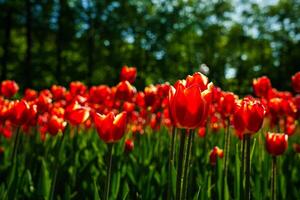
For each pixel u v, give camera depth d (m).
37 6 10.28
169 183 0.84
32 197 1.21
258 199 1.08
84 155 1.60
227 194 1.03
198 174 1.24
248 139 0.77
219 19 12.65
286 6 13.08
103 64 11.30
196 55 12.77
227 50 13.20
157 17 11.70
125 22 11.35
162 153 1.56
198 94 0.60
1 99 1.68
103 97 1.76
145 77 11.53
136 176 1.34
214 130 1.95
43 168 1.15
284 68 13.52
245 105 0.76
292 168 1.47
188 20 12.14
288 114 1.35
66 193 1.09
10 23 9.98
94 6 10.82
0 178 1.44
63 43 11.17
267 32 13.36
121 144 1.53
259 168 1.27
